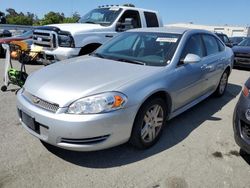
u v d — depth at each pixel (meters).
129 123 3.09
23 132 3.81
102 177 2.93
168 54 3.96
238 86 7.43
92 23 7.96
